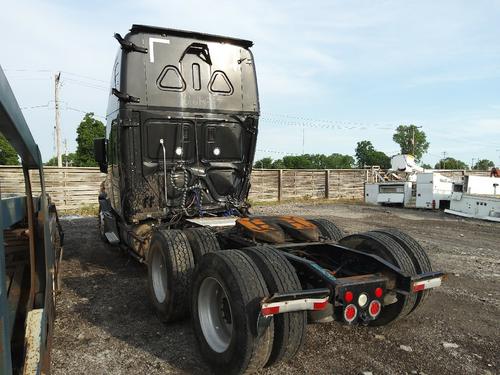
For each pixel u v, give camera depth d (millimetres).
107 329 4500
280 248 4277
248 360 3164
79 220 13883
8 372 1927
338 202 22281
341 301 3369
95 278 6520
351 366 3705
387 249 4215
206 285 3697
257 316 3133
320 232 5195
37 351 2658
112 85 6488
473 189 15547
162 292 4766
